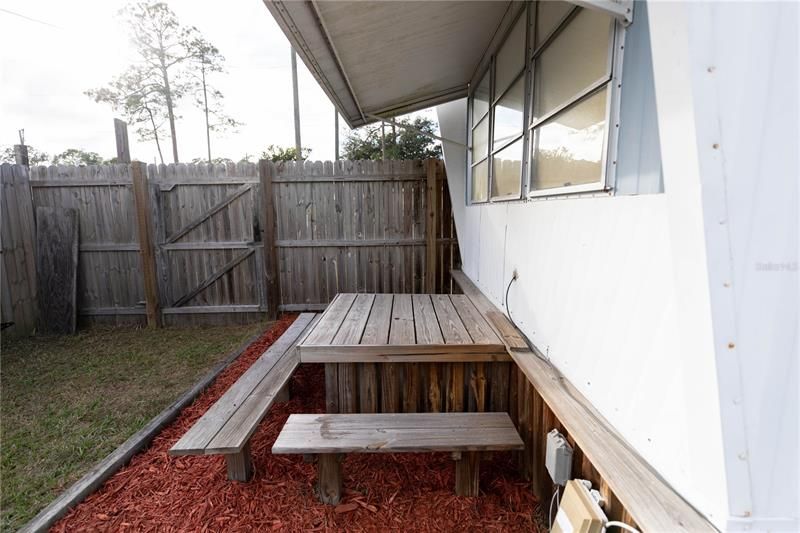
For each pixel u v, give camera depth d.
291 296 5.25
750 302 0.84
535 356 1.98
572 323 1.63
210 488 2.08
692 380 0.91
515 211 2.41
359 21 2.25
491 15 2.74
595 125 1.47
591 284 1.47
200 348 4.30
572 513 1.39
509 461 2.33
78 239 4.91
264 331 4.74
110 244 4.99
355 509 1.92
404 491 2.05
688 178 0.86
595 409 1.45
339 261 5.18
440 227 5.13
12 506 2.01
